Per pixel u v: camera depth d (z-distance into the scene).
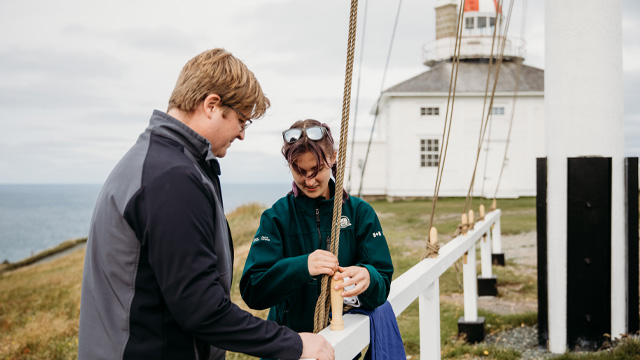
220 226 1.19
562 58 3.57
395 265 7.76
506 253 8.90
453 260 3.03
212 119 1.22
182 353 1.12
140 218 1.05
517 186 22.17
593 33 3.51
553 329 3.65
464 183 22.44
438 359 2.45
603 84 3.52
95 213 1.13
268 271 1.43
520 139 22.17
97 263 1.11
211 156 1.21
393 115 22.78
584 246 3.57
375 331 1.54
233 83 1.21
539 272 3.71
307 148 1.45
